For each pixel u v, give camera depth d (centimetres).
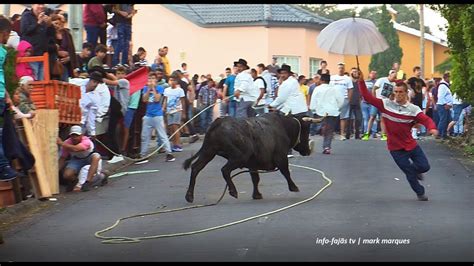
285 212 1138
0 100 978
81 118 1552
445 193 1294
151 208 1212
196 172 1245
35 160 1184
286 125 1295
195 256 893
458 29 2027
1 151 990
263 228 1032
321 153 1916
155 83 1797
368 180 1452
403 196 1272
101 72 1675
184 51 3975
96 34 2009
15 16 1739
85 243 982
